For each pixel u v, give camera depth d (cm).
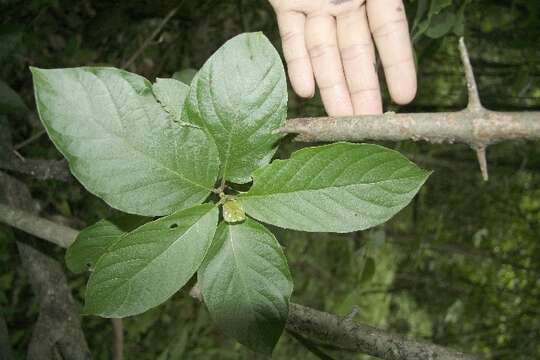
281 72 17
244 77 17
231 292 18
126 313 17
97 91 17
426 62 80
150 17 63
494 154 86
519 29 66
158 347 79
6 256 64
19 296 67
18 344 65
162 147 17
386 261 101
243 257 18
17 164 39
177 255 18
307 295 96
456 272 102
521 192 94
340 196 18
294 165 17
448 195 96
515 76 70
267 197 18
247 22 74
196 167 18
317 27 32
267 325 18
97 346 74
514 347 97
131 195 17
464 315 100
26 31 57
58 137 16
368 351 23
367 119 19
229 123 17
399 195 17
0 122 39
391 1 31
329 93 33
